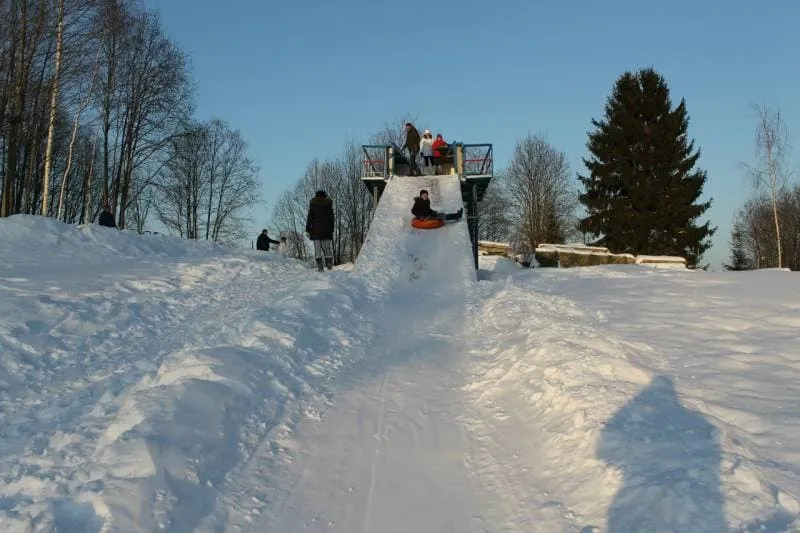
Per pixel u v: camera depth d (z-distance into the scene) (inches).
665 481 140.8
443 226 680.4
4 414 203.0
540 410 202.8
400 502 153.3
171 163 1445.6
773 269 513.3
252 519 144.3
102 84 1118.4
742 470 142.9
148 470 147.8
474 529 140.3
